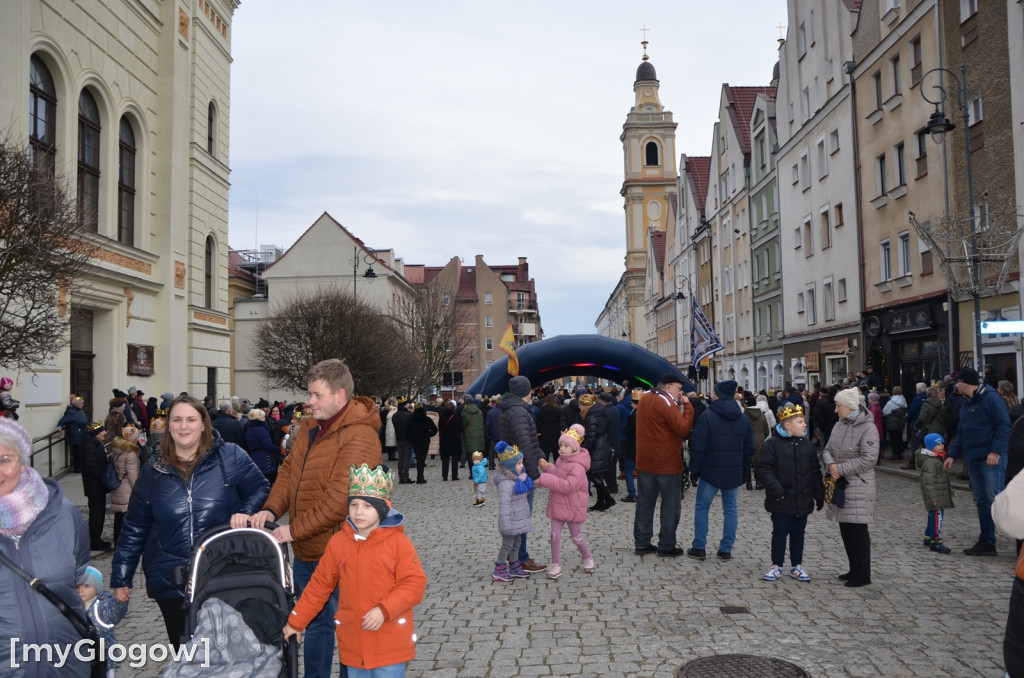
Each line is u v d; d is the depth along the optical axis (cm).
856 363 3053
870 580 812
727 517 949
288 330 3369
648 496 997
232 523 451
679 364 6788
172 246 2530
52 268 1070
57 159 1891
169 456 468
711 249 5528
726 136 5075
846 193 3130
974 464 939
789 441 839
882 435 2061
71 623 363
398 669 423
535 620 714
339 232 6084
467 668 588
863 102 2953
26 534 355
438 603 781
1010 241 1853
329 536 483
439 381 5606
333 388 479
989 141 2095
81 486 1784
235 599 429
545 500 1569
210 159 2861
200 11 2784
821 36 3356
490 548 1076
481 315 9669
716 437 943
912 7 2525
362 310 3481
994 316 2042
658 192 10462
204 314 2786
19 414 1795
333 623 488
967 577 830
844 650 604
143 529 471
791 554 846
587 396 1390
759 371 4428
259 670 396
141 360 2384
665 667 578
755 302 4459
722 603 752
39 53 1906
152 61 2503
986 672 552
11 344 1076
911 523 1165
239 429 1351
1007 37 1988
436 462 2589
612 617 715
